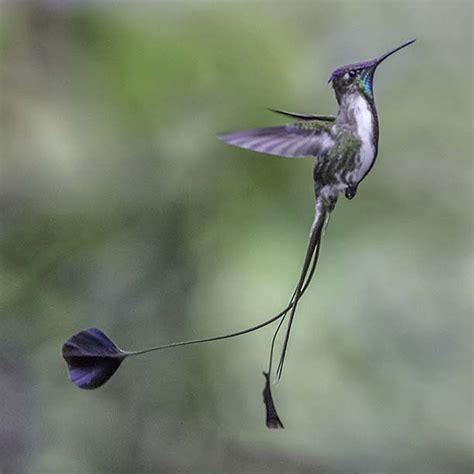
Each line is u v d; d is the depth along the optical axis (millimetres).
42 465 10594
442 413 11258
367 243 11141
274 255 10688
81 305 10578
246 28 11266
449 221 11289
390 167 11398
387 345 11109
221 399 11164
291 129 5020
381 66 11805
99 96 11008
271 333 11016
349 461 11250
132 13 11125
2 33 10914
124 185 10758
